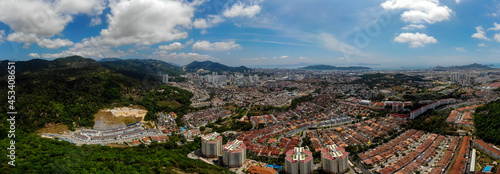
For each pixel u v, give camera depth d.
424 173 157.25
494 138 188.12
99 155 164.12
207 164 172.62
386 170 160.75
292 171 153.50
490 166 156.25
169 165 159.50
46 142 178.38
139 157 169.00
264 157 189.00
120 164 152.38
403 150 196.00
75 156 153.88
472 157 168.88
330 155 160.75
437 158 176.88
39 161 137.25
